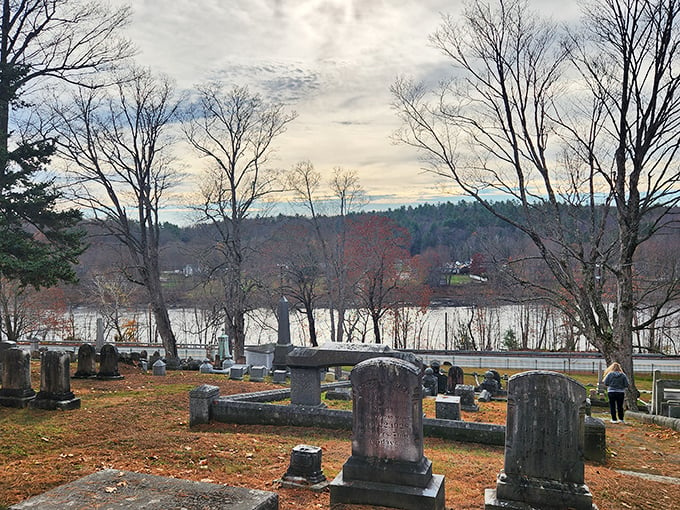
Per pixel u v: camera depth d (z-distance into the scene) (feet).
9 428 39.47
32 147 76.02
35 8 79.46
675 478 32.55
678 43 63.41
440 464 32.78
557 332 201.98
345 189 149.18
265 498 17.35
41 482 26.45
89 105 99.04
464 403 58.23
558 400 23.76
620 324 70.85
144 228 110.01
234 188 119.44
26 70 74.64
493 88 73.77
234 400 46.78
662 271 113.91
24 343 158.81
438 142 75.92
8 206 72.43
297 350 48.55
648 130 66.80
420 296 177.78
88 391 59.52
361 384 25.38
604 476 30.71
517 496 23.80
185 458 32.58
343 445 37.76
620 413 53.67
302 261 154.30
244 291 122.21
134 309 215.31
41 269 69.67
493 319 254.88
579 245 77.15
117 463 31.12
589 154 70.64
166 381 70.33
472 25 72.23
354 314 198.80
